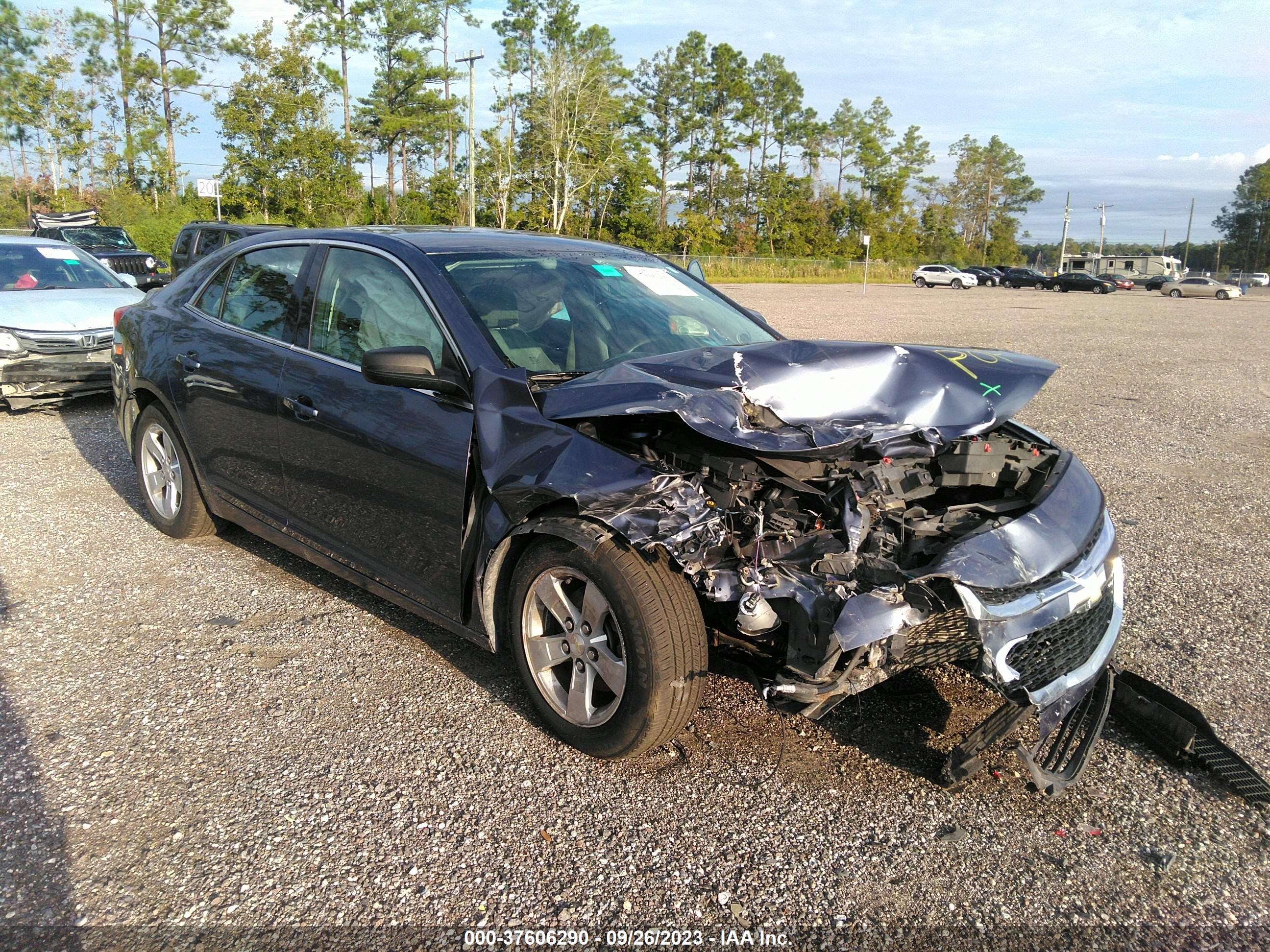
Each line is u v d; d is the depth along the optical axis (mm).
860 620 2385
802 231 85812
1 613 3926
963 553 2559
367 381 3342
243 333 4113
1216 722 3219
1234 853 2529
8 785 2740
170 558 4602
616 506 2545
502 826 2592
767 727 3125
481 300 3301
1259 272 113500
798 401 2750
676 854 2492
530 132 69812
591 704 2846
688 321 3791
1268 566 4801
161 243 39219
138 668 3461
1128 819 2678
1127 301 42750
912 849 2529
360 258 3680
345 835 2545
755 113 87000
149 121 53125
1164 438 8219
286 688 3340
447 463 3020
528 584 2939
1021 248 165250
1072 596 2648
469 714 3182
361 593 4211
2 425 7695
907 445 2934
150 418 4738
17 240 9234
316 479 3629
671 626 2598
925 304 33719
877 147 98312
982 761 2818
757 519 2695
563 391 2861
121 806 2648
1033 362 3211
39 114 49656
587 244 4199
